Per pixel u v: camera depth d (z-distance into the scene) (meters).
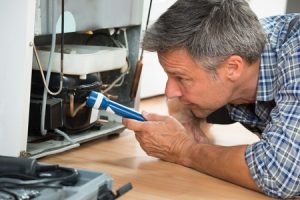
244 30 1.00
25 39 1.03
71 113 1.21
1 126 1.07
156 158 1.21
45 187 0.74
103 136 1.35
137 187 1.00
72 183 0.77
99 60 1.25
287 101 1.00
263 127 1.25
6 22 1.04
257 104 1.14
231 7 1.01
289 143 0.96
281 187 0.97
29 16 1.03
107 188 0.81
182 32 0.97
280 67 1.04
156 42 0.99
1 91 1.06
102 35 1.45
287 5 2.16
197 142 1.18
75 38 1.44
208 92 1.04
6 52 1.04
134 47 1.44
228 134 1.51
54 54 1.16
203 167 1.10
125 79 1.45
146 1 1.48
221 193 1.01
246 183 1.02
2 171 0.78
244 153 1.03
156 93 2.11
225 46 0.98
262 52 1.06
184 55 0.98
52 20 1.13
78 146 1.25
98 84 1.27
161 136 1.17
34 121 1.14
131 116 1.19
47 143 1.19
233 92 1.08
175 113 1.39
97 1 1.29
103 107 1.18
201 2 1.00
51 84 1.17
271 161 0.97
